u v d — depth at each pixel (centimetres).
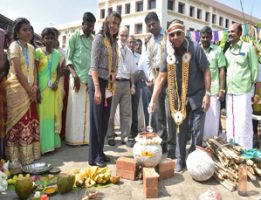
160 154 354
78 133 512
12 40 418
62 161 432
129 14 3444
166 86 426
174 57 381
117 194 323
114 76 406
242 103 455
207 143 423
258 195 329
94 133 400
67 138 519
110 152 480
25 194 306
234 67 459
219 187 347
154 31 478
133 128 541
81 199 308
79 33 500
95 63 381
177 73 386
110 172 360
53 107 471
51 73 467
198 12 3628
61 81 520
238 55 455
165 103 439
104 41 388
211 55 481
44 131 457
